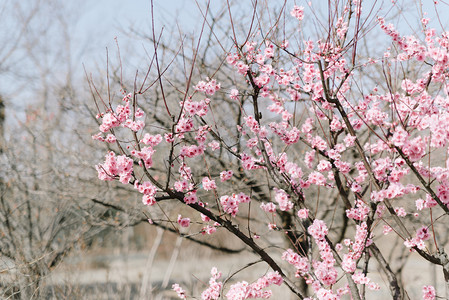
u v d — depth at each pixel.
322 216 6.48
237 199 3.55
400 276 6.45
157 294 8.03
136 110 3.39
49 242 7.21
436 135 2.85
